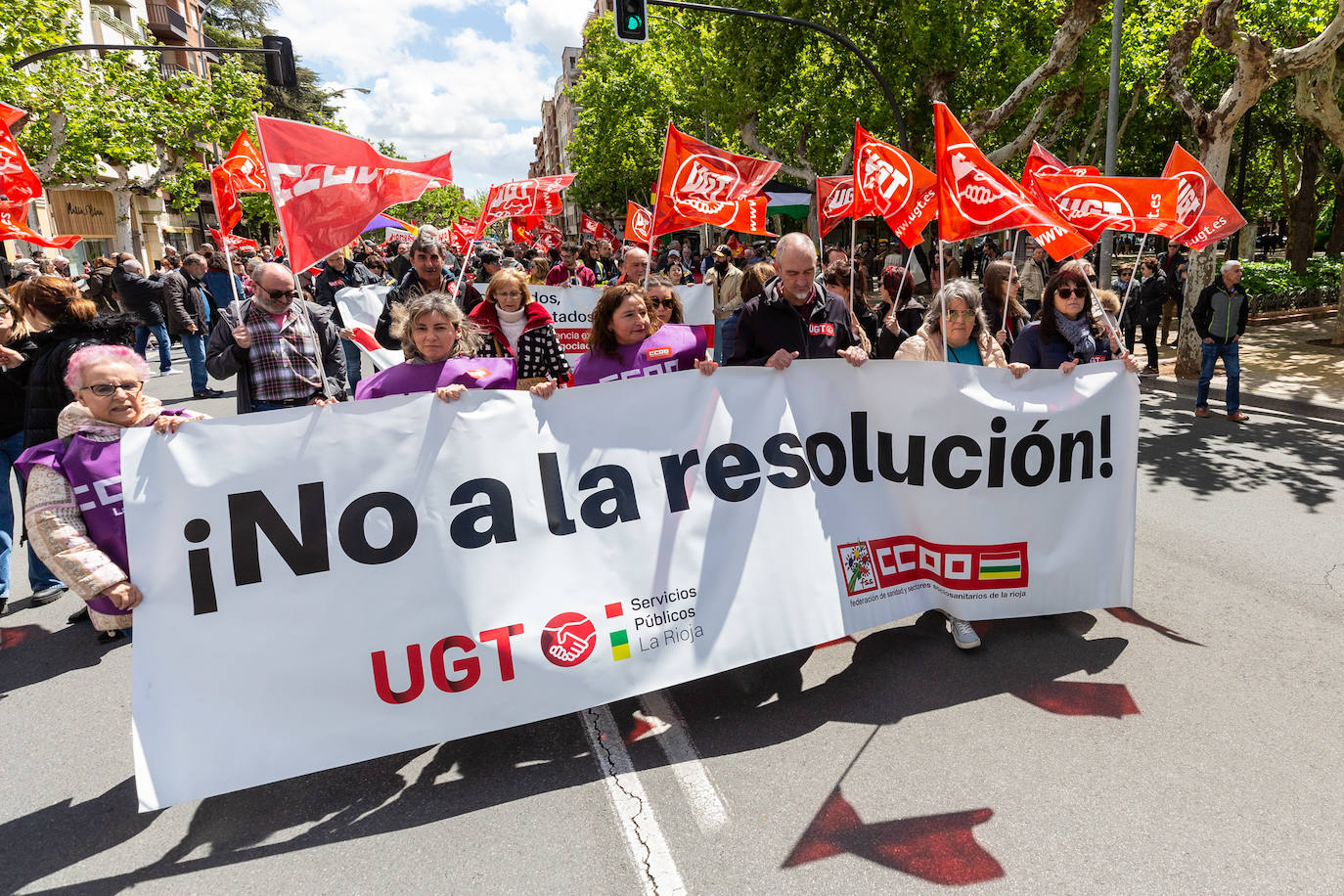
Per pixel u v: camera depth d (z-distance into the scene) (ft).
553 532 10.34
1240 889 7.63
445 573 9.84
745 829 8.69
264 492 9.31
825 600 11.57
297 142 10.91
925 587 12.46
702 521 11.07
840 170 69.77
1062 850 8.19
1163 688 11.13
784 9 63.46
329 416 9.58
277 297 15.37
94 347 9.77
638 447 10.86
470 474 10.03
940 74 60.18
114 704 11.78
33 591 15.30
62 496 9.21
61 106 53.26
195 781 8.75
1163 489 20.30
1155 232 15.47
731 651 10.87
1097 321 15.06
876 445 12.19
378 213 11.30
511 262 43.37
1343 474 21.34
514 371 12.66
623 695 10.23
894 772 9.52
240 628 9.15
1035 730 10.23
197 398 34.71
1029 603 12.42
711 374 11.35
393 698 9.52
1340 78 38.14
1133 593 13.82
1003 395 12.21
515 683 9.91
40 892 8.13
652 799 9.22
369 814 9.14
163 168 75.92
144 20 110.32
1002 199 12.28
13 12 47.93
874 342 20.04
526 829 8.80
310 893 8.00
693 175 16.01
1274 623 13.01
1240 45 30.27
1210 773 9.29
